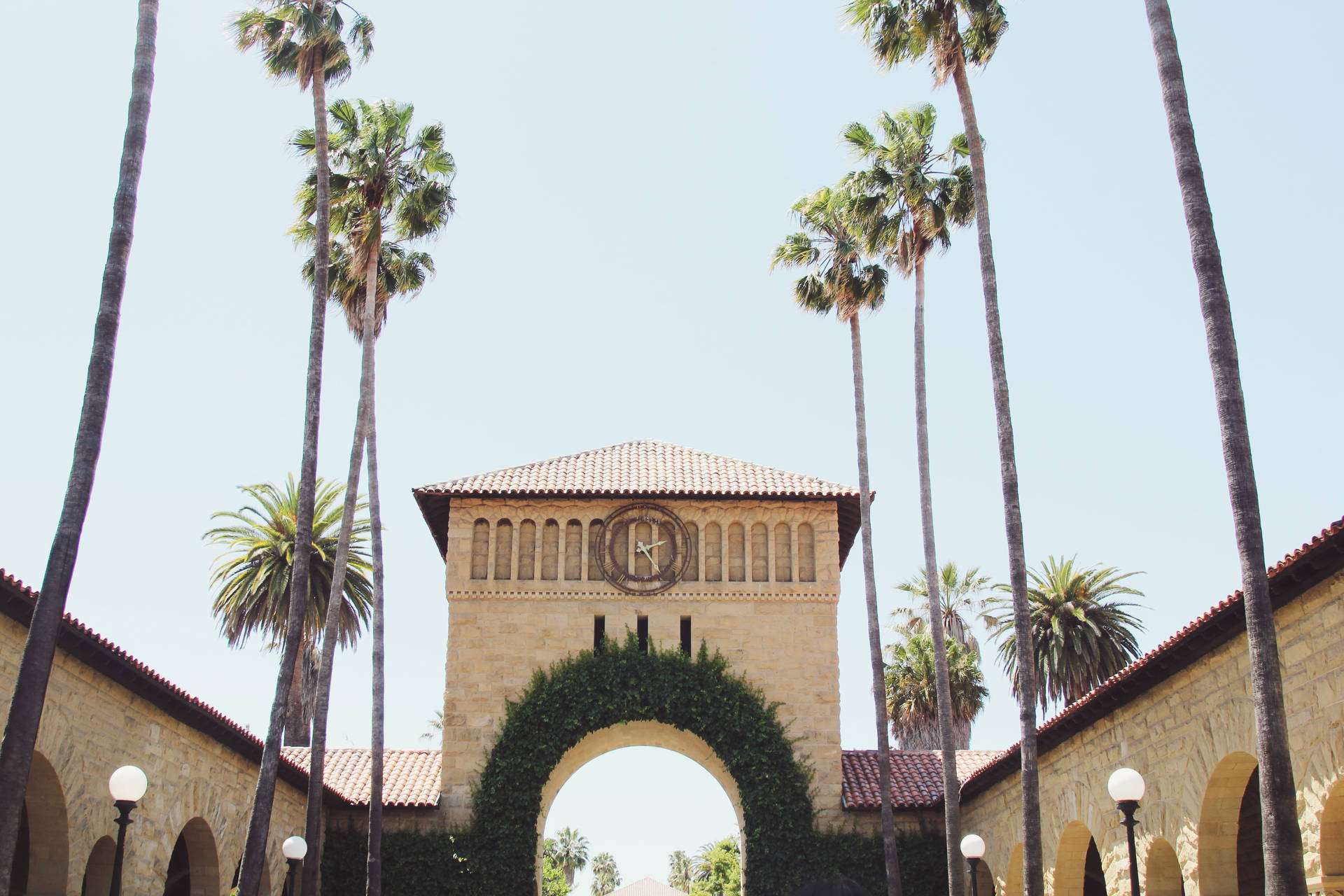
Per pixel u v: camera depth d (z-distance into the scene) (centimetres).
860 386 3259
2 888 1371
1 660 1795
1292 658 1733
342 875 3478
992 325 2373
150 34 1817
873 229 3080
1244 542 1418
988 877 3625
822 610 3800
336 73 2753
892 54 2658
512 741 3578
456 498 3881
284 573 4616
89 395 1611
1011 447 2295
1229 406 1475
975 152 2502
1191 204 1573
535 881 3459
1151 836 2236
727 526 3881
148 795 2338
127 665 2103
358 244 3097
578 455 4272
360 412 2964
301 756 3853
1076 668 4694
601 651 3734
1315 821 1658
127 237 1705
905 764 3875
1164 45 1655
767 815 3522
